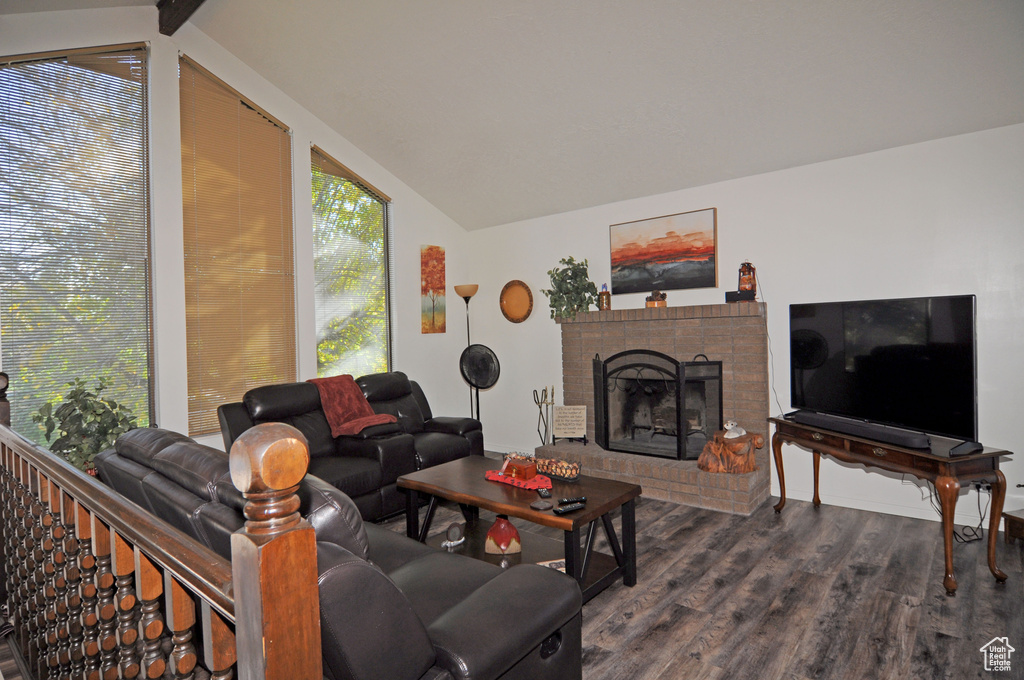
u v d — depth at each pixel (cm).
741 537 313
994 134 311
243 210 415
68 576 151
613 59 331
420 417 451
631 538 259
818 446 322
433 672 123
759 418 386
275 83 432
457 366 567
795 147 360
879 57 285
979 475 251
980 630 214
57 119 332
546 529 341
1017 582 251
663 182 428
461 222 568
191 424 386
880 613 228
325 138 467
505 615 137
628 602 243
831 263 365
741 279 390
